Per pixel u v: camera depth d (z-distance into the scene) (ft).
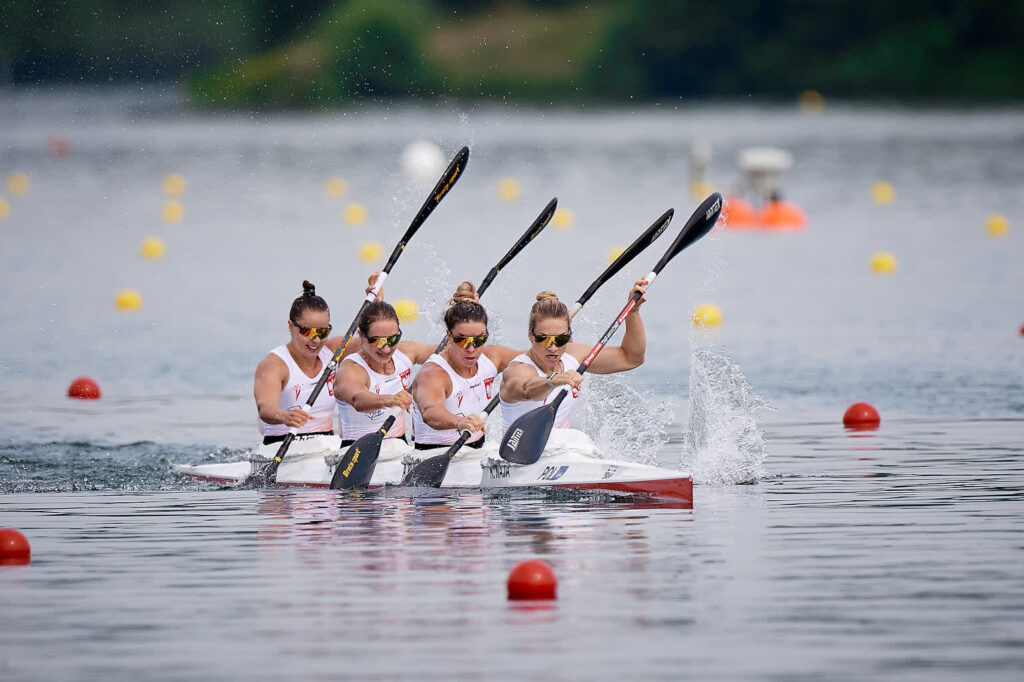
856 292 281.54
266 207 477.36
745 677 70.90
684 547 99.45
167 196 517.96
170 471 139.44
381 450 133.28
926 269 314.14
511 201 481.87
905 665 72.33
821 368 197.98
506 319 238.27
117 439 157.79
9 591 89.40
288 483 131.85
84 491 128.77
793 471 132.05
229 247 368.68
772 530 105.09
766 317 250.16
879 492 119.96
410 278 295.48
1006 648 74.74
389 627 80.07
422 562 95.81
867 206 467.52
